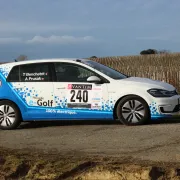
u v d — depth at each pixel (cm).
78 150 708
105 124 968
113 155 657
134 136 797
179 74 1792
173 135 784
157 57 3809
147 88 909
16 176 600
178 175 546
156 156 636
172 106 915
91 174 575
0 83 989
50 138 836
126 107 918
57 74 961
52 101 955
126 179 556
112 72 987
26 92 969
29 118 971
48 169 593
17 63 992
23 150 725
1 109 984
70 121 1052
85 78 945
